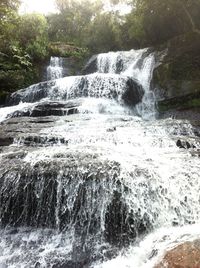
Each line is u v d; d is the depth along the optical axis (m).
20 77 14.38
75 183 4.74
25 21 16.58
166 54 11.80
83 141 6.46
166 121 7.62
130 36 16.59
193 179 4.70
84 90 11.38
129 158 5.30
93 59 15.83
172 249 3.14
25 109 9.21
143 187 4.56
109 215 4.50
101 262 3.90
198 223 4.31
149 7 14.12
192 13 13.02
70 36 21.14
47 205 4.82
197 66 10.68
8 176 5.09
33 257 4.17
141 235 4.31
